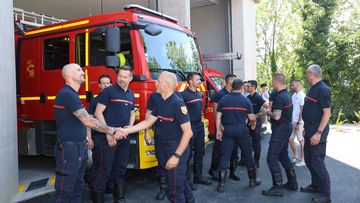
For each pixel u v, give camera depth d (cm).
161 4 1032
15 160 484
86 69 537
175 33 587
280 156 532
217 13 1427
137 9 552
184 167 360
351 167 688
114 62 477
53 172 635
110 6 1380
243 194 516
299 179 600
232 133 516
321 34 1656
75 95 360
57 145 365
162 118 358
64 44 572
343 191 532
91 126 363
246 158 541
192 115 522
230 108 512
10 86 461
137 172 643
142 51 504
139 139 488
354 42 1591
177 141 357
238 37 1395
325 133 469
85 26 545
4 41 439
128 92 454
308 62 1686
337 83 1606
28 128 621
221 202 482
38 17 698
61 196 362
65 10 1429
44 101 595
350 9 1683
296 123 704
